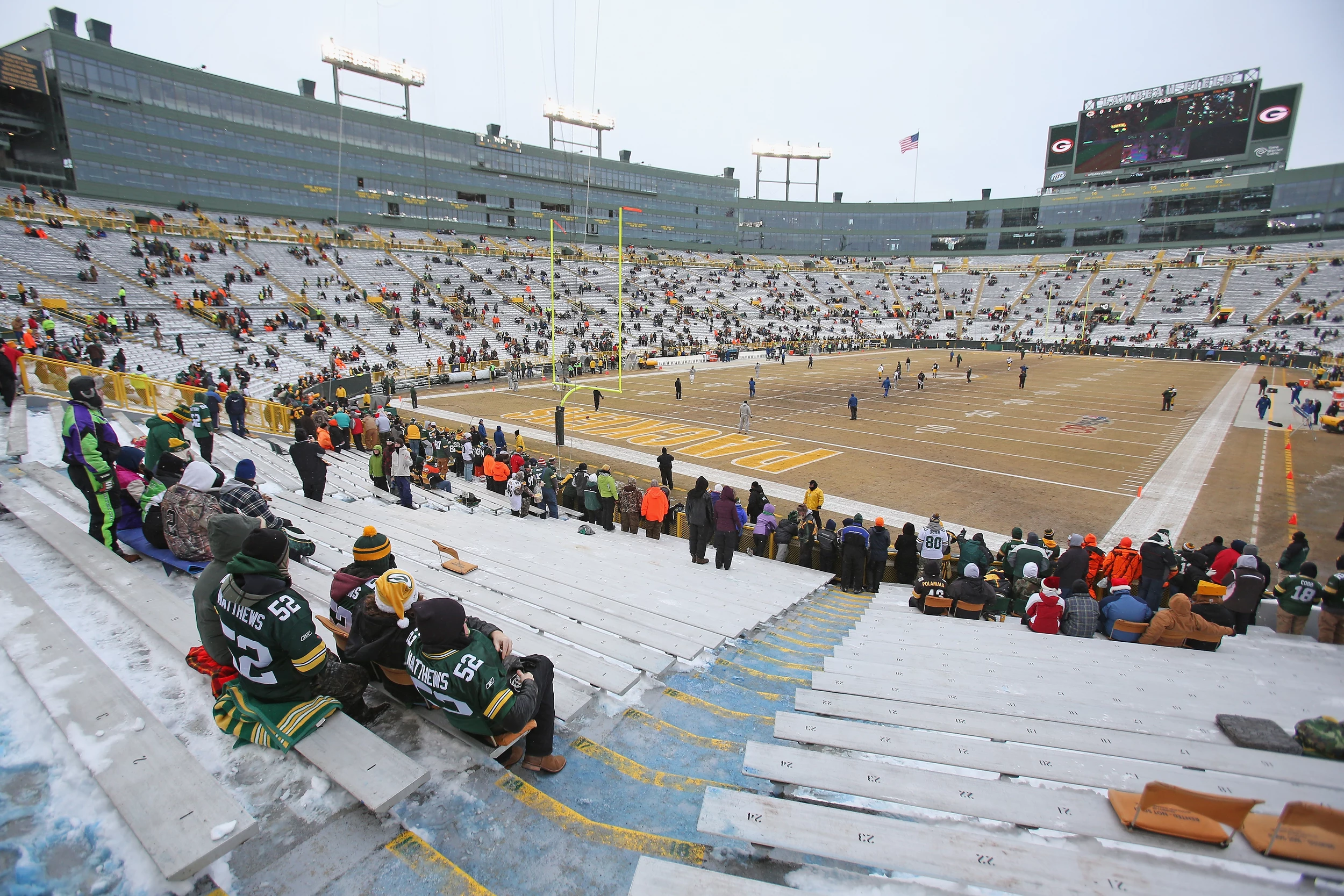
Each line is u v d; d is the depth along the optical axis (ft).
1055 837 9.00
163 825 8.14
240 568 9.66
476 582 22.43
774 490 58.34
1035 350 215.10
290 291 142.92
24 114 146.92
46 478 26.78
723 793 9.41
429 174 226.79
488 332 161.48
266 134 186.80
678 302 237.66
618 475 63.72
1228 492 57.26
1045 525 49.19
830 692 15.34
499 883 8.52
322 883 8.24
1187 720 13.91
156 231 143.33
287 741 9.87
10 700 10.73
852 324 257.55
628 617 21.24
